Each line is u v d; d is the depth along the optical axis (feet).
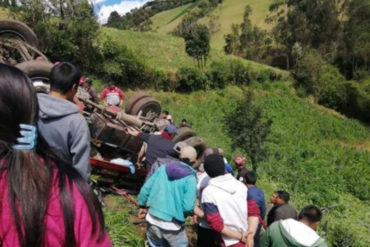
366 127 158.30
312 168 72.13
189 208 13.07
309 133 120.37
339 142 126.93
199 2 476.95
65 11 87.30
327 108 170.19
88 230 3.91
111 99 34.60
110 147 23.17
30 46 23.72
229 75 141.28
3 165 3.70
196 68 128.67
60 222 3.74
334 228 42.39
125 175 22.90
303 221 12.84
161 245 13.53
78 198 3.89
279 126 118.52
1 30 23.70
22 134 3.75
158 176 13.43
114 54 101.55
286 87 161.99
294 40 259.39
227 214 12.90
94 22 91.86
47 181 3.76
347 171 76.28
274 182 59.57
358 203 62.28
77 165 8.63
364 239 45.52
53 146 8.41
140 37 149.38
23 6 81.30
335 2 291.79
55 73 9.20
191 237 20.74
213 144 66.59
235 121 48.93
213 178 13.30
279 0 356.59
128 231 17.38
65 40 85.40
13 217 3.57
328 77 173.58
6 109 3.67
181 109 102.22
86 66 93.30
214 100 123.03
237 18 365.20
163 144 17.21
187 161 13.44
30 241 3.61
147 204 13.55
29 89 3.83
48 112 8.35
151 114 30.68
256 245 17.62
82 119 8.83
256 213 13.47
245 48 289.12
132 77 108.17
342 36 239.71
